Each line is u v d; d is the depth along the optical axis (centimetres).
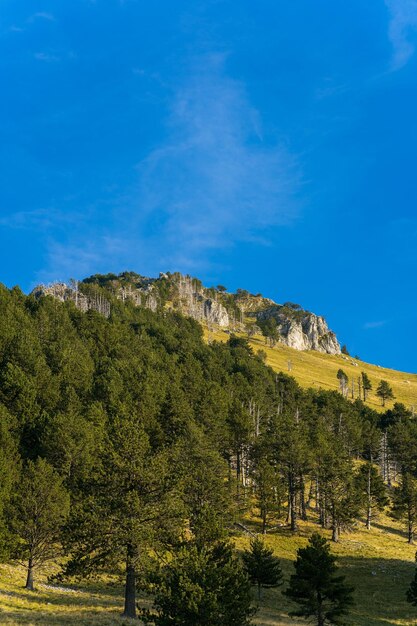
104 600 4131
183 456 5978
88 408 6862
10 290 14212
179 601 2481
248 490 8462
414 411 19462
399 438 11612
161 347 14338
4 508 4162
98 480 3572
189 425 6775
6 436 5431
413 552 7806
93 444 5659
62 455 5522
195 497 5597
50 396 7106
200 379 10756
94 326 12988
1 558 3853
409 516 8369
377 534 8538
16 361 7744
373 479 9450
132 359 10356
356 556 7250
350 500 7819
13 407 6425
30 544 4078
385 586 6278
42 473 4412
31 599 3650
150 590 3300
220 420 8275
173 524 3581
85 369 8662
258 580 5172
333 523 7862
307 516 8794
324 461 8431
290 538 7562
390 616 5291
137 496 3456
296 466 8169
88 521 3381
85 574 3438
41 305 13125
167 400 7925
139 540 3341
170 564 2892
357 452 12744
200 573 2648
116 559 3403
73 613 3350
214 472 6162
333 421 13062
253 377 14975
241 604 2592
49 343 10212
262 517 7919
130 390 8044
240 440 8675
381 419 14975
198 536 4056
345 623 4253
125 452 3631
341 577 4234
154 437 6888
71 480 5084
